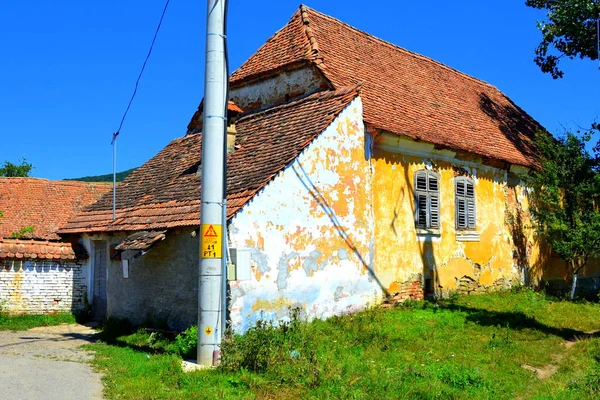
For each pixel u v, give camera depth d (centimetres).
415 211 1387
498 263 1659
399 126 1346
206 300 832
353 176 1223
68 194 1958
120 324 1200
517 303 1455
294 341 885
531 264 1792
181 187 1285
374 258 1261
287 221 1069
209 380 723
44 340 1089
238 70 1662
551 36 2005
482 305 1389
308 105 1323
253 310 993
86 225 1406
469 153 1526
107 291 1320
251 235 1002
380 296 1269
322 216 1142
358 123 1246
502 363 883
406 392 704
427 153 1441
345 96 1248
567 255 1667
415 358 888
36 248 1370
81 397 655
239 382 712
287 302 1054
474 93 2069
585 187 1669
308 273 1103
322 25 1655
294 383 718
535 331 1116
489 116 1939
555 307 1445
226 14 870
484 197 1633
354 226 1216
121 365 815
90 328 1272
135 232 1191
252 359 773
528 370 858
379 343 959
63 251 1404
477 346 979
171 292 1107
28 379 731
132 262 1231
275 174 1052
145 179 1519
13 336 1142
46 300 1371
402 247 1341
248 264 921
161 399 650
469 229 1564
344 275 1182
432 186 1452
